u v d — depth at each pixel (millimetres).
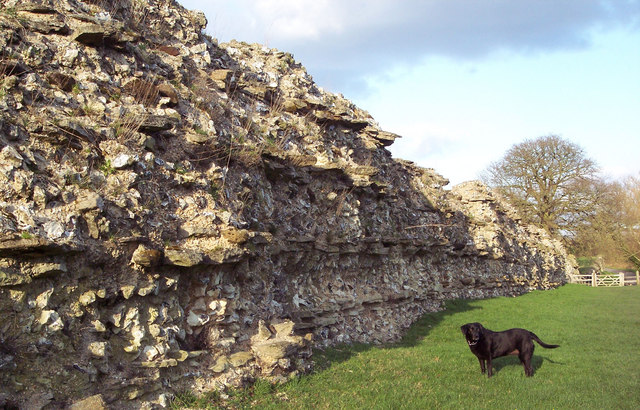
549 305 24125
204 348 7848
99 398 5863
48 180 6508
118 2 10664
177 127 8773
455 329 16141
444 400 8289
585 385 9656
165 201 7883
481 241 25516
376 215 16047
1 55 7152
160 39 11477
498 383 9633
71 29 8414
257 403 7301
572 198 46844
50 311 5898
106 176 7191
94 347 6203
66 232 6215
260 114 12531
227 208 8836
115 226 6910
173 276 7402
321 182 13227
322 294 12703
